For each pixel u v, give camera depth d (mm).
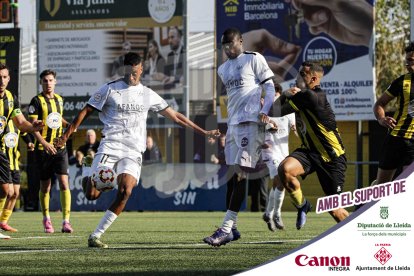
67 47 46969
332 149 17516
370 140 44875
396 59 54312
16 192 25141
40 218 34281
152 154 42219
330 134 17516
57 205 42594
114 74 46656
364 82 43719
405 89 19594
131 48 46188
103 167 18094
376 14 54188
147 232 24297
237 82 18969
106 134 18344
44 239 21359
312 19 44062
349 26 43750
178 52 45406
